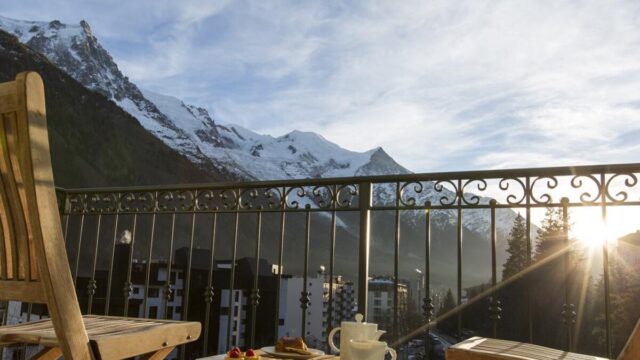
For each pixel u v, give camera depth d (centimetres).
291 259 9225
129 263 320
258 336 1884
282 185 292
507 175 252
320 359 165
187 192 312
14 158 129
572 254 238
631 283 654
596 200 236
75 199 349
